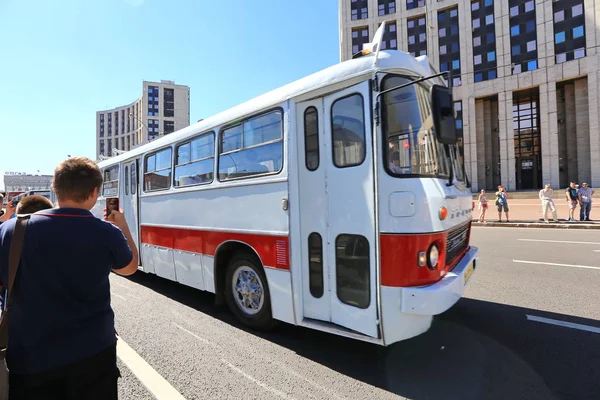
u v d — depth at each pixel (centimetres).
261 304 423
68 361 167
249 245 423
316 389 303
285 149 382
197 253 516
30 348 163
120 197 770
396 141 322
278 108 396
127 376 330
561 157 4375
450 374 323
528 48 4153
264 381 318
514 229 1509
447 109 292
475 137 4512
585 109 4038
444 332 417
